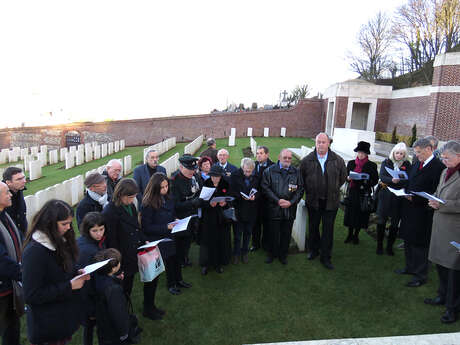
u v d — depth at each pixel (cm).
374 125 2227
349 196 546
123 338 258
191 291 425
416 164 421
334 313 375
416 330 337
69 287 227
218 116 2736
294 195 477
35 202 683
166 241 370
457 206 321
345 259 509
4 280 268
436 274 457
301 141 2283
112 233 306
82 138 2812
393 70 3500
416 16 2805
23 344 327
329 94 2419
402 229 435
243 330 348
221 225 459
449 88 1364
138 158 1733
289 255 530
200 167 542
